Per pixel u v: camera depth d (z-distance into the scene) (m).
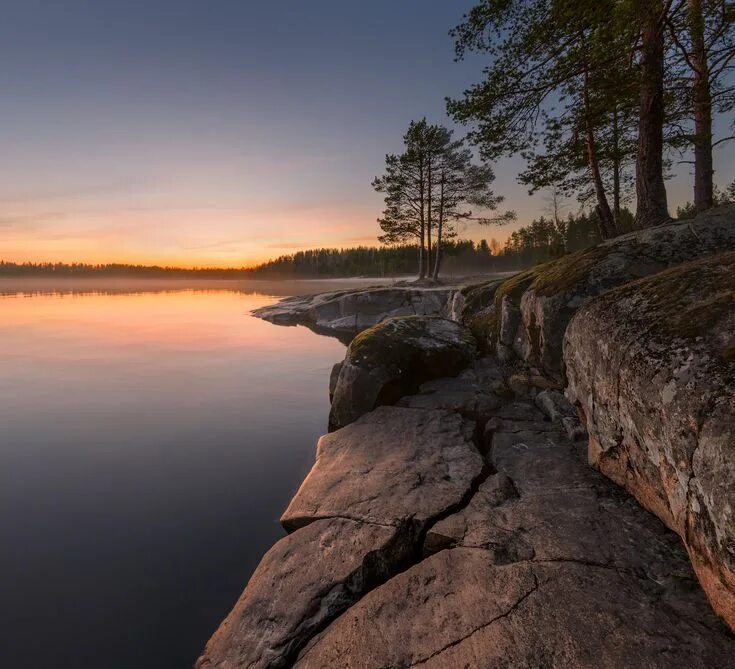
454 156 31.05
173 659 3.62
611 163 18.25
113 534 5.42
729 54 10.71
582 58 9.28
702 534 2.66
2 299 64.62
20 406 11.18
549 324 7.11
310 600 3.53
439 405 7.52
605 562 3.18
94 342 22.38
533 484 4.63
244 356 18.47
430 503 4.46
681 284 3.90
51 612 4.14
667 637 2.47
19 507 6.10
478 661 2.57
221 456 7.88
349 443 6.46
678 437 2.92
